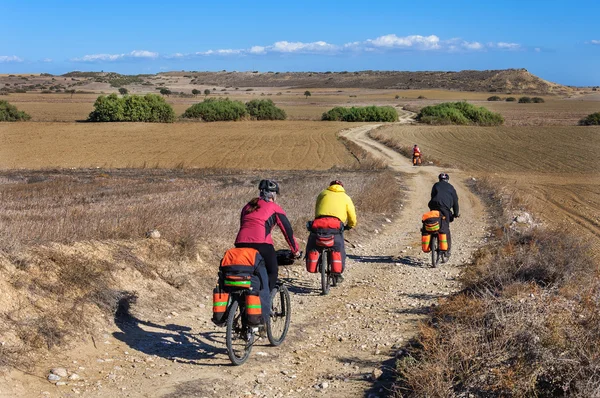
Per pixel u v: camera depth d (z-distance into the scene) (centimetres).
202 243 1027
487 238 1605
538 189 3438
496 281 855
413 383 510
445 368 517
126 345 621
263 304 605
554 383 472
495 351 531
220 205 1638
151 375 550
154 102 9381
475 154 5988
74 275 682
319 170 4669
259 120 10806
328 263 952
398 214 2097
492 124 10919
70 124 8575
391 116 11350
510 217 1984
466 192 3080
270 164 5191
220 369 583
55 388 495
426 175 4228
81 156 5572
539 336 529
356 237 1515
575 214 2362
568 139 7556
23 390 480
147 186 2898
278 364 611
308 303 880
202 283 886
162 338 658
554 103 19712
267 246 618
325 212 946
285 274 1059
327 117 11375
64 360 552
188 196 2116
